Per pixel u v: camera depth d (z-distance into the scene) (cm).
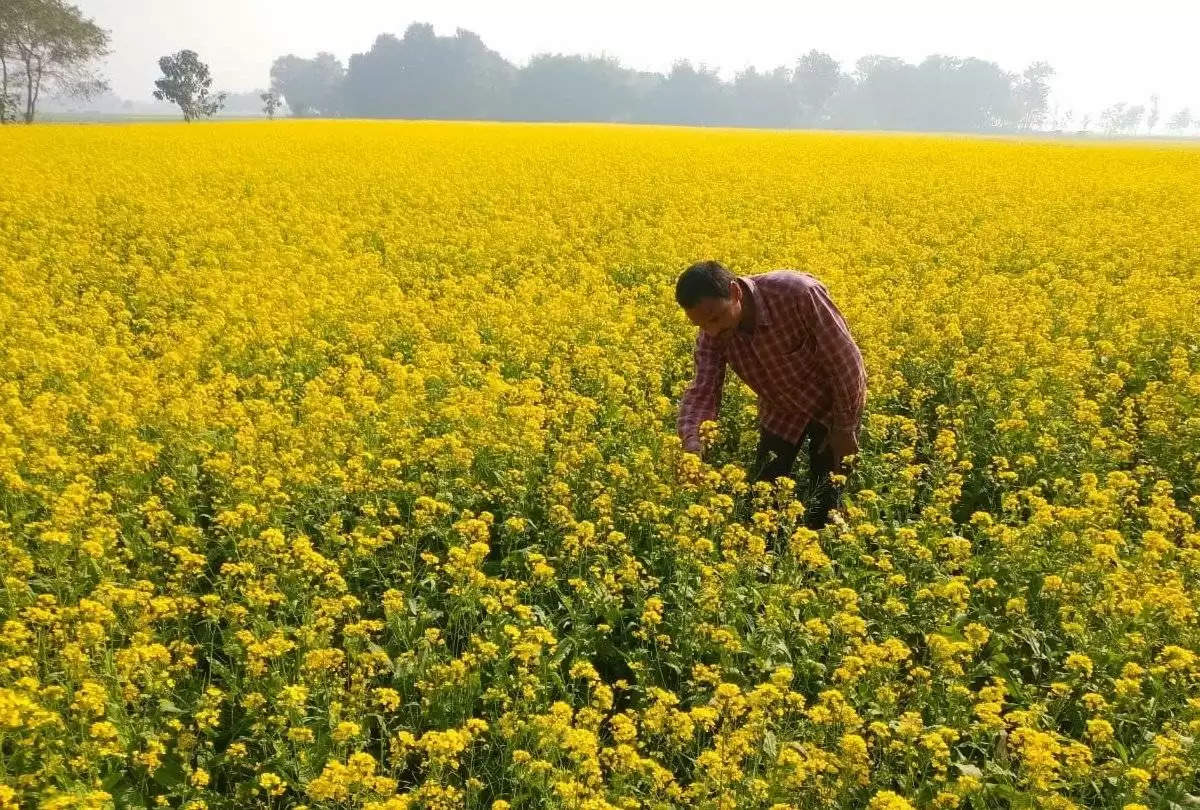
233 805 448
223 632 547
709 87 19488
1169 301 1188
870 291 1312
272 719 461
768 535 694
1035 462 752
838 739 446
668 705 468
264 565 607
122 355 980
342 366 1081
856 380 672
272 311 1180
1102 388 955
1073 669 501
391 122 6216
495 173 2656
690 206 2108
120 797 433
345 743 473
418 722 499
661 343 1052
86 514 661
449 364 988
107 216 1916
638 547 675
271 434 808
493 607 538
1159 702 485
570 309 1207
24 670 483
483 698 488
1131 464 823
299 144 3562
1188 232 1758
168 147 3378
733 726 475
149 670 488
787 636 555
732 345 690
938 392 977
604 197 2191
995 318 1124
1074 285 1316
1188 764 432
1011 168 2917
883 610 579
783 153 3447
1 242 1656
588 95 19562
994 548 645
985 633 518
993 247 1645
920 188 2398
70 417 831
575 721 479
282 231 1831
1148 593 526
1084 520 646
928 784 435
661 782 412
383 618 595
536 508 708
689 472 664
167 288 1325
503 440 767
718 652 540
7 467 691
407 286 1463
